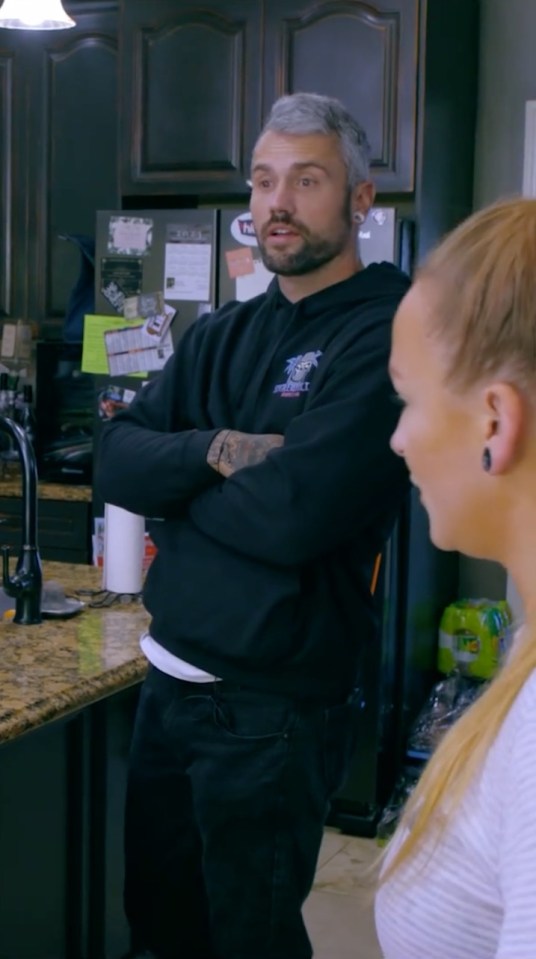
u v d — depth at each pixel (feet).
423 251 11.10
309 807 5.39
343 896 9.62
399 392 2.37
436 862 2.18
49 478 13.76
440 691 11.82
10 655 6.08
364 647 5.62
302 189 5.58
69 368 13.67
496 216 2.20
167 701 5.63
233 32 11.58
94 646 6.30
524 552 2.16
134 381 11.77
